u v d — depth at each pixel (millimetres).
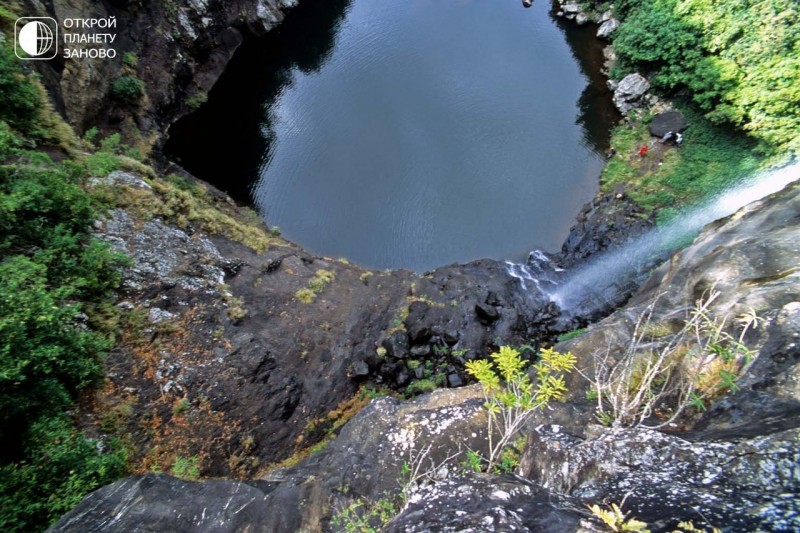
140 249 13438
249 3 28719
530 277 18875
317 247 21281
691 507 2746
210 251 15219
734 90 18609
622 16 25812
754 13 18422
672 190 19188
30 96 14008
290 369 14078
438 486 3445
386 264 20734
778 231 8406
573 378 8078
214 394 12258
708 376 5141
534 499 3086
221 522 5781
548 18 29672
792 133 17188
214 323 13555
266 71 28203
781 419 3807
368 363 15227
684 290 9312
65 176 12898
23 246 11070
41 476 8148
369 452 6855
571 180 21953
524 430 5918
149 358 11836
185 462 10648
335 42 30031
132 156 18984
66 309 9898
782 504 2561
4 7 15688
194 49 25500
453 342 16125
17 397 8516
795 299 5988
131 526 5656
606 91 24078
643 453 3643
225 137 24672
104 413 10281
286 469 7828
